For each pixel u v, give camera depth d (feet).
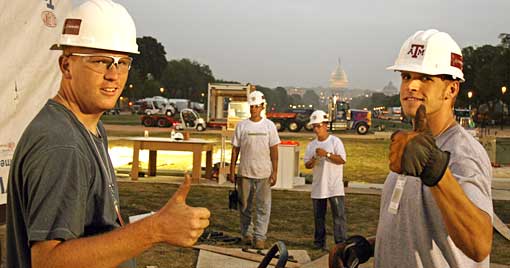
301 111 149.79
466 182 7.07
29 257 6.27
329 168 24.61
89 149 6.57
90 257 5.62
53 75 21.36
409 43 8.13
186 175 5.90
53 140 6.11
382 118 299.99
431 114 8.00
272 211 34.86
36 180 5.93
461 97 272.10
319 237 25.40
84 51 6.75
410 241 7.86
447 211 6.51
